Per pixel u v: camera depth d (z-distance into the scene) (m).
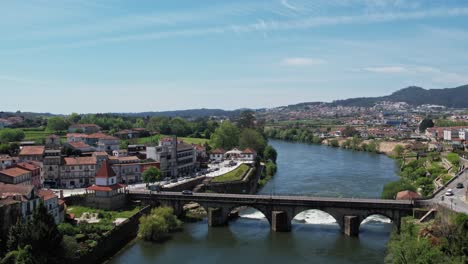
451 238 106.56
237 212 184.12
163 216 161.25
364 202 153.50
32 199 129.88
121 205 175.75
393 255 112.06
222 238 154.25
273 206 163.88
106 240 136.50
